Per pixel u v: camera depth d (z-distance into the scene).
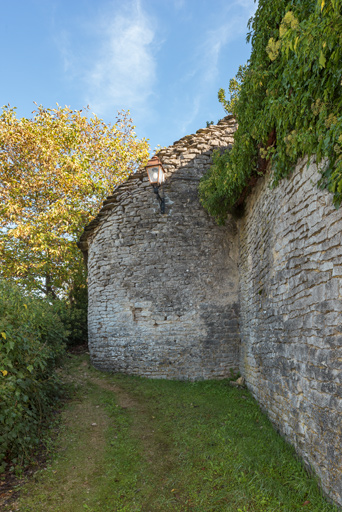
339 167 2.29
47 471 3.13
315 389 2.84
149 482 2.99
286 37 2.37
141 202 7.23
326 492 2.55
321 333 2.75
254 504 2.55
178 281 6.86
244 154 4.46
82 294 11.63
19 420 3.23
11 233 10.49
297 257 3.33
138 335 6.88
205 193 6.46
